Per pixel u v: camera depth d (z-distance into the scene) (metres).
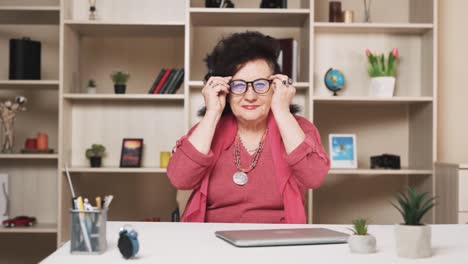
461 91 3.59
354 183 3.54
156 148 3.45
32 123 3.49
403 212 1.22
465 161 3.57
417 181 3.40
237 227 1.53
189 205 1.98
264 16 3.21
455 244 1.32
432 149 3.19
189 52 3.14
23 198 3.48
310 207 3.06
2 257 3.52
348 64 3.37
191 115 3.26
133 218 3.51
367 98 3.17
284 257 1.14
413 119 3.46
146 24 3.13
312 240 1.29
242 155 1.99
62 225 3.14
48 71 3.50
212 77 1.97
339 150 3.29
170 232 1.44
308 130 2.06
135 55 3.51
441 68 3.60
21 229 3.16
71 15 3.34
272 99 1.95
